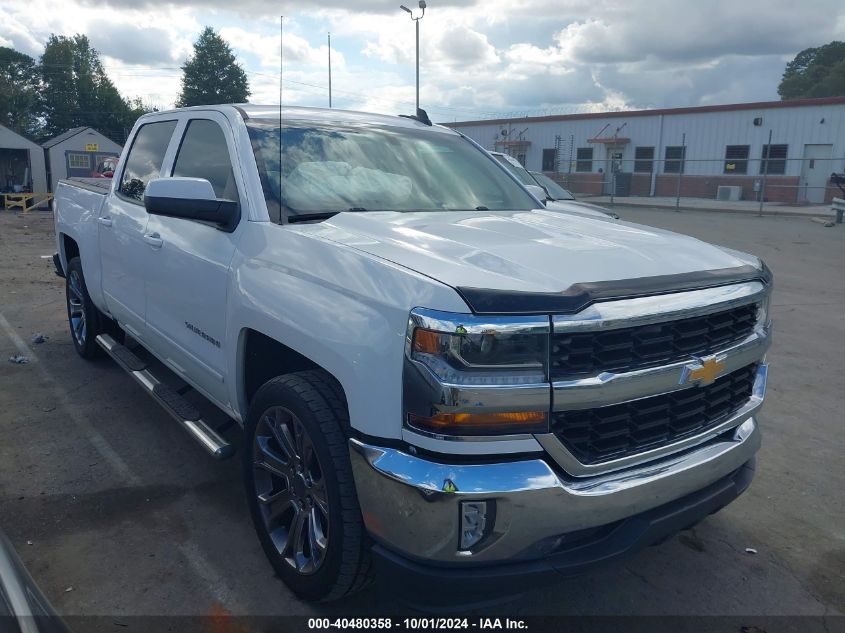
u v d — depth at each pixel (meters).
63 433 4.57
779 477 4.29
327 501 2.59
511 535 2.27
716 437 2.87
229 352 3.24
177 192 3.23
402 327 2.32
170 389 4.13
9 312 7.83
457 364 2.21
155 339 4.20
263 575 3.13
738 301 2.72
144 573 3.12
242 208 3.32
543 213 3.78
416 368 2.26
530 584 2.33
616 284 2.42
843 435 4.96
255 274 3.04
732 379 2.89
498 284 2.32
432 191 3.79
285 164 3.48
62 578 3.06
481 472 2.24
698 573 3.29
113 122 82.00
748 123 30.56
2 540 1.72
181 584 3.05
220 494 3.84
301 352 2.69
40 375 5.64
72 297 6.06
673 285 2.53
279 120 3.63
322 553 2.70
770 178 30.22
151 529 3.48
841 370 6.50
